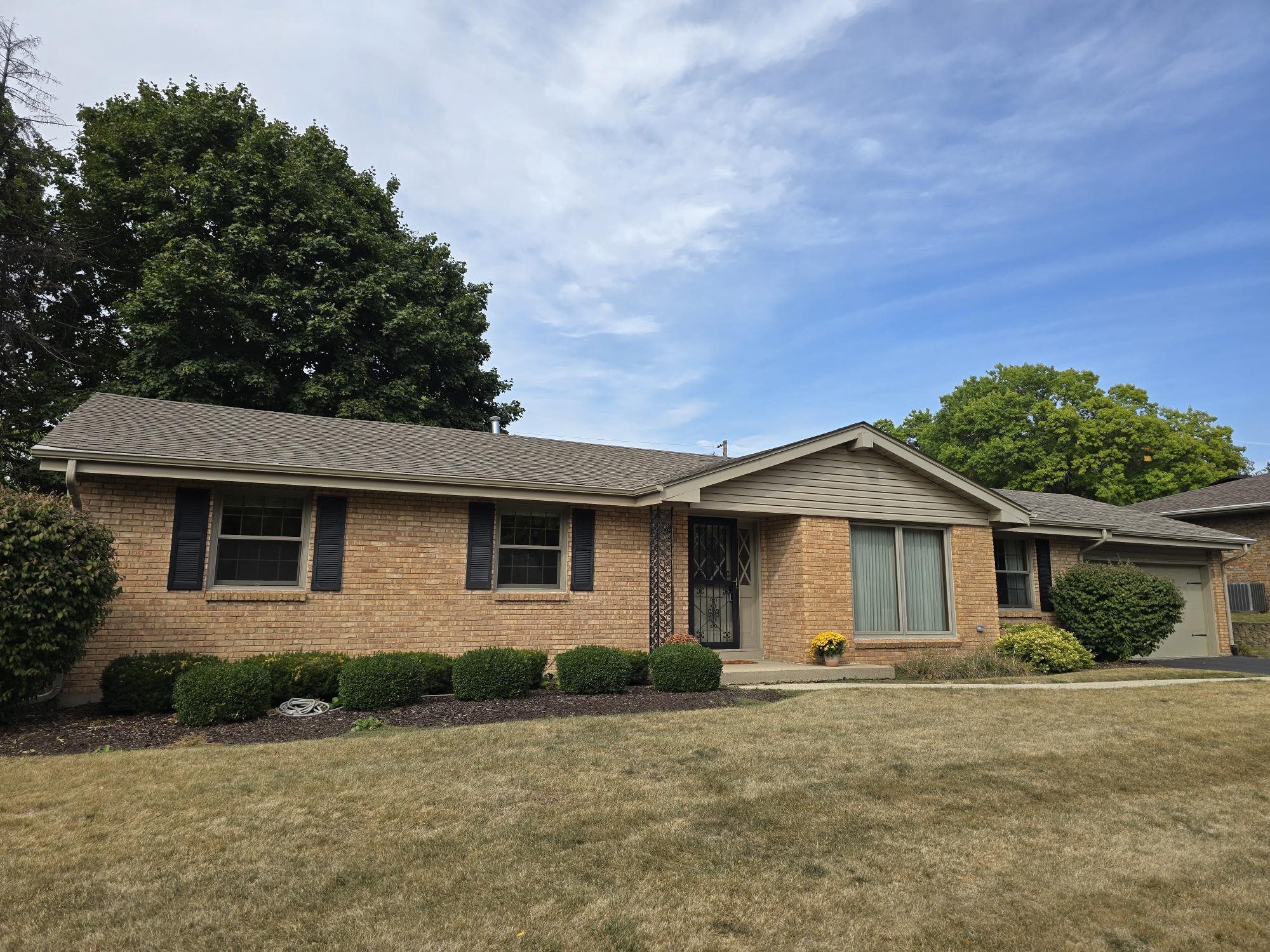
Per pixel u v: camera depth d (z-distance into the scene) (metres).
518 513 12.55
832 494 14.02
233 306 19.83
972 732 8.33
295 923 3.82
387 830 5.14
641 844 4.97
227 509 10.68
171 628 10.01
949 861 4.80
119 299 21.73
